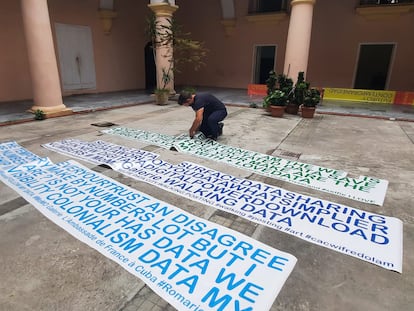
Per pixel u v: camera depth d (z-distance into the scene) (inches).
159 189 120.1
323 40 451.8
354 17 424.5
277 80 310.7
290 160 160.4
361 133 228.4
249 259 79.0
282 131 228.4
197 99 189.6
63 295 66.2
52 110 262.5
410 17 393.1
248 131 225.5
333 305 65.2
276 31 482.0
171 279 71.3
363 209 108.1
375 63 432.1
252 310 63.1
